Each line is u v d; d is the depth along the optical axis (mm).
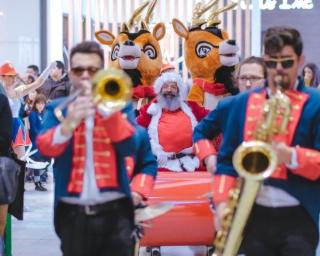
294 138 4086
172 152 7273
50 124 4211
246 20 16375
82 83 3898
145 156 4840
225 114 4520
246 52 16406
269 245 4129
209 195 5566
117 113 3945
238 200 3982
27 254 7652
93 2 16547
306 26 16812
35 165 12094
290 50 4031
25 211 10320
